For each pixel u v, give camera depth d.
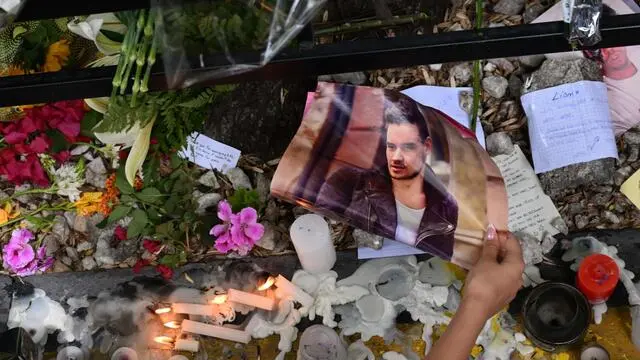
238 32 1.15
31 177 1.66
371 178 1.60
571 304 1.50
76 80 1.22
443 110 1.68
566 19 1.20
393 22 1.68
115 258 1.68
